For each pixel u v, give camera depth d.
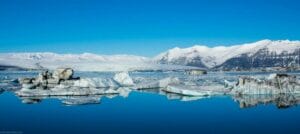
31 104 34.22
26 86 49.22
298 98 40.00
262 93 43.94
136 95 44.28
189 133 21.89
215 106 33.50
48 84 55.94
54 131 22.19
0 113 28.72
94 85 53.25
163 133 21.81
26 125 23.98
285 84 44.84
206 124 24.56
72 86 51.69
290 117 27.33
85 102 35.75
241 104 34.91
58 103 34.97
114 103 35.59
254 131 22.44
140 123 24.91
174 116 27.88
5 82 66.62
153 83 56.03
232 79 82.88
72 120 25.84
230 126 23.95
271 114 28.81
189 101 37.56
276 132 22.16
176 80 57.38
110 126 23.80
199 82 64.50
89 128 23.11
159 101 37.62
